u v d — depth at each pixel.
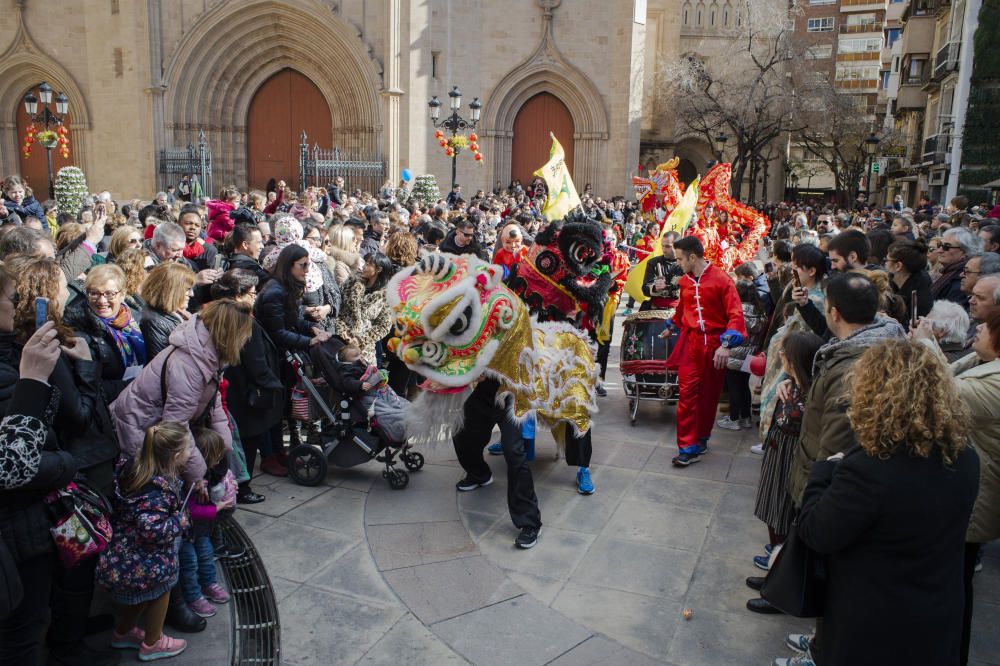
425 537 5.02
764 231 9.28
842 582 2.70
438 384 4.82
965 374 3.72
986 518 3.47
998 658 3.86
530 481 4.97
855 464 2.62
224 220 10.05
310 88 28.44
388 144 26.08
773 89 32.16
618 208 23.03
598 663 3.74
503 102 27.94
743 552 4.87
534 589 4.41
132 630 3.78
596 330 6.64
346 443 5.77
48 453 3.02
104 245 7.94
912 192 36.53
